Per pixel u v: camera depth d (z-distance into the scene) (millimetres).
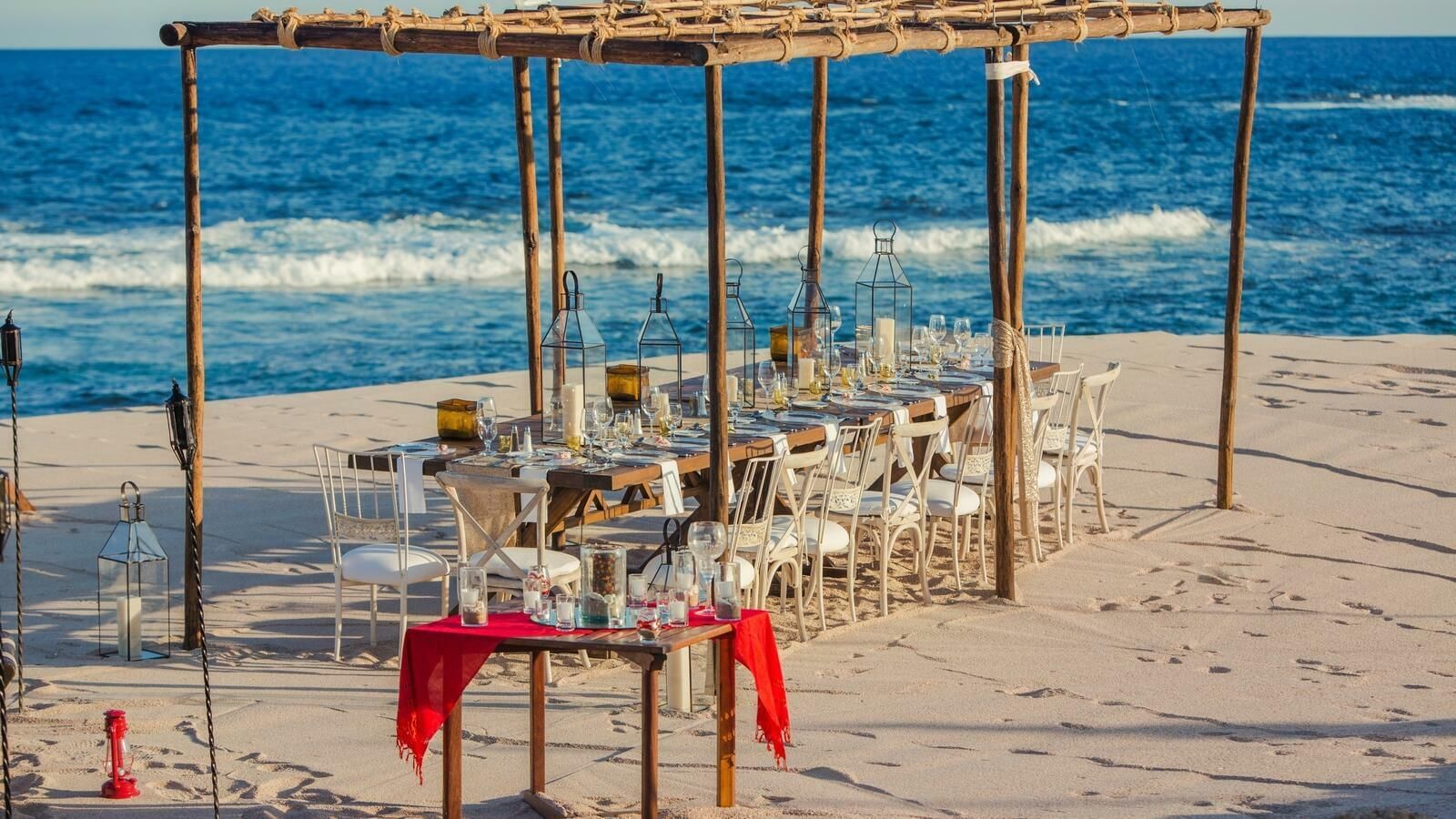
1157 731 7211
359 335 24781
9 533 11141
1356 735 7109
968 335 11859
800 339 11062
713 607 6297
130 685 8055
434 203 39188
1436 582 9758
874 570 10320
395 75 69375
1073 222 35469
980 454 9703
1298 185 43406
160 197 39438
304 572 10297
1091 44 87938
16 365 6164
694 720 7473
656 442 9039
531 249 11117
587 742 7160
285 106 58219
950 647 8609
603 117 54656
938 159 47438
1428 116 60531
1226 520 11281
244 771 6848
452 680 5992
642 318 25984
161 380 22016
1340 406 15141
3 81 70312
